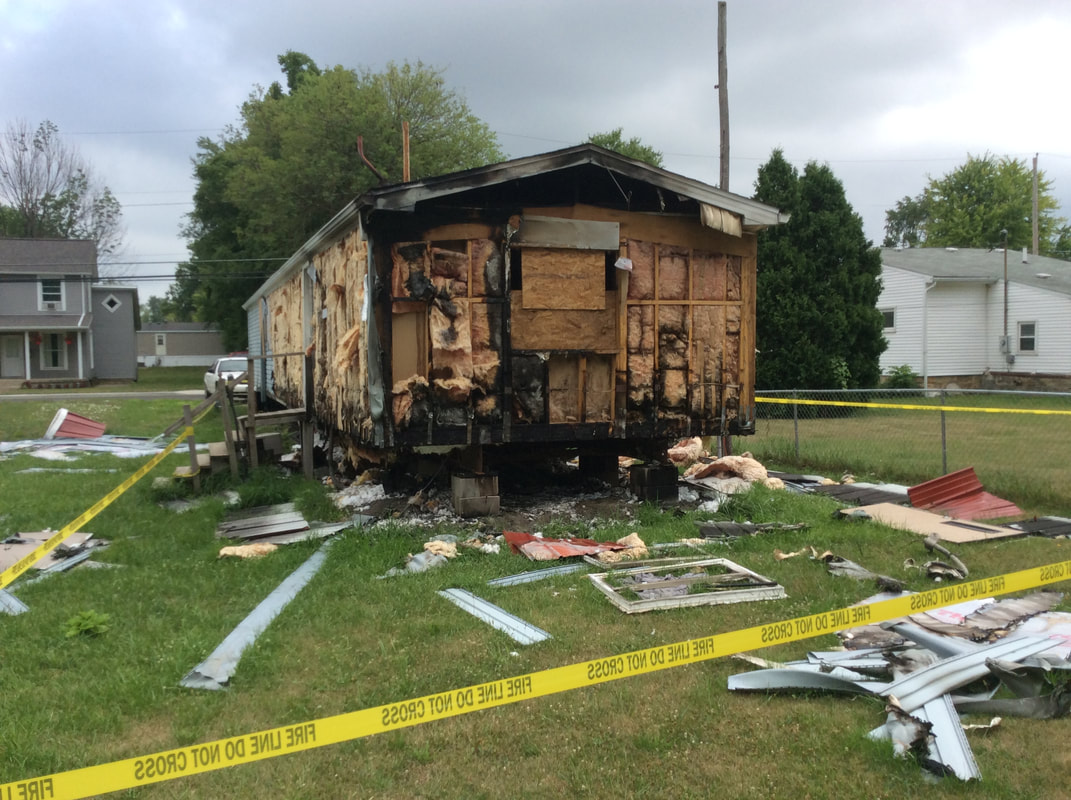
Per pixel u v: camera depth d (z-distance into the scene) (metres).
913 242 68.19
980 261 26.28
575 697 3.57
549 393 7.44
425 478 8.34
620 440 8.31
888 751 3.03
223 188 36.88
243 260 31.66
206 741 3.20
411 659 4.03
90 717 3.39
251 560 5.89
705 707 3.47
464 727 3.31
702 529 6.75
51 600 5.02
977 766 2.91
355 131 29.47
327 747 3.15
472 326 7.11
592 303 7.53
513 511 7.54
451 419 7.10
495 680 3.71
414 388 6.98
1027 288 22.64
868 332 19.20
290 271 12.85
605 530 6.80
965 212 48.22
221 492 8.59
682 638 4.27
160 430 15.82
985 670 3.55
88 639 4.33
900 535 6.58
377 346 6.87
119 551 6.15
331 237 8.82
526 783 2.91
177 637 4.32
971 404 18.55
